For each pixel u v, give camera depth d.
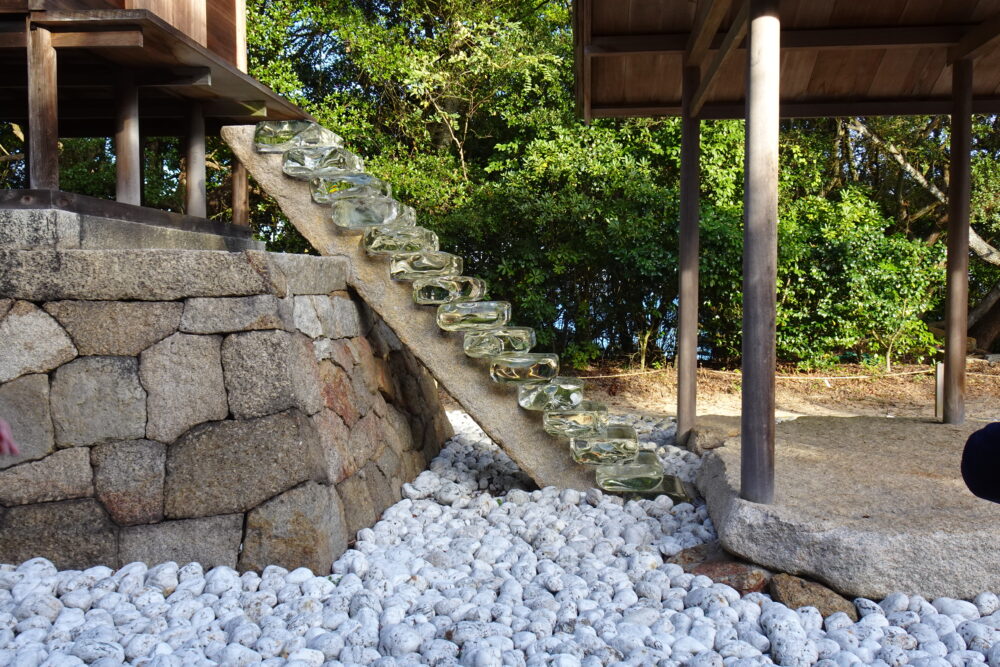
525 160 9.46
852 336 9.16
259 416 3.06
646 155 10.23
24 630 2.53
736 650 2.38
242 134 4.56
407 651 2.38
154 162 10.19
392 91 10.40
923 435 4.77
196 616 2.62
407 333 4.29
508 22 10.23
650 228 8.88
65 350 3.02
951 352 5.24
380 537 3.44
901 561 2.69
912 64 5.61
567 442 4.20
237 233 5.06
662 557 3.30
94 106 5.12
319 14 9.98
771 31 2.99
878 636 2.48
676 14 4.93
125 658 2.38
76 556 2.97
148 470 3.01
